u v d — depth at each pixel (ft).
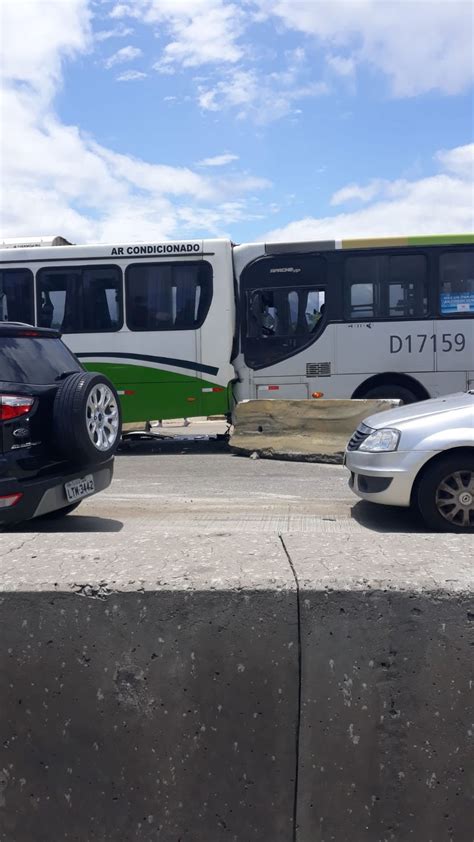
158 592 6.43
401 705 6.35
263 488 25.90
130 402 36.32
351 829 6.39
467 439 17.24
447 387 34.17
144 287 36.06
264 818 6.42
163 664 6.43
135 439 43.50
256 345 35.73
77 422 16.01
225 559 7.23
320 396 35.12
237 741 6.43
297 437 32.73
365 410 30.94
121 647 6.47
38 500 15.24
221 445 40.09
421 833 6.36
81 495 16.75
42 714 6.57
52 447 16.02
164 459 34.71
